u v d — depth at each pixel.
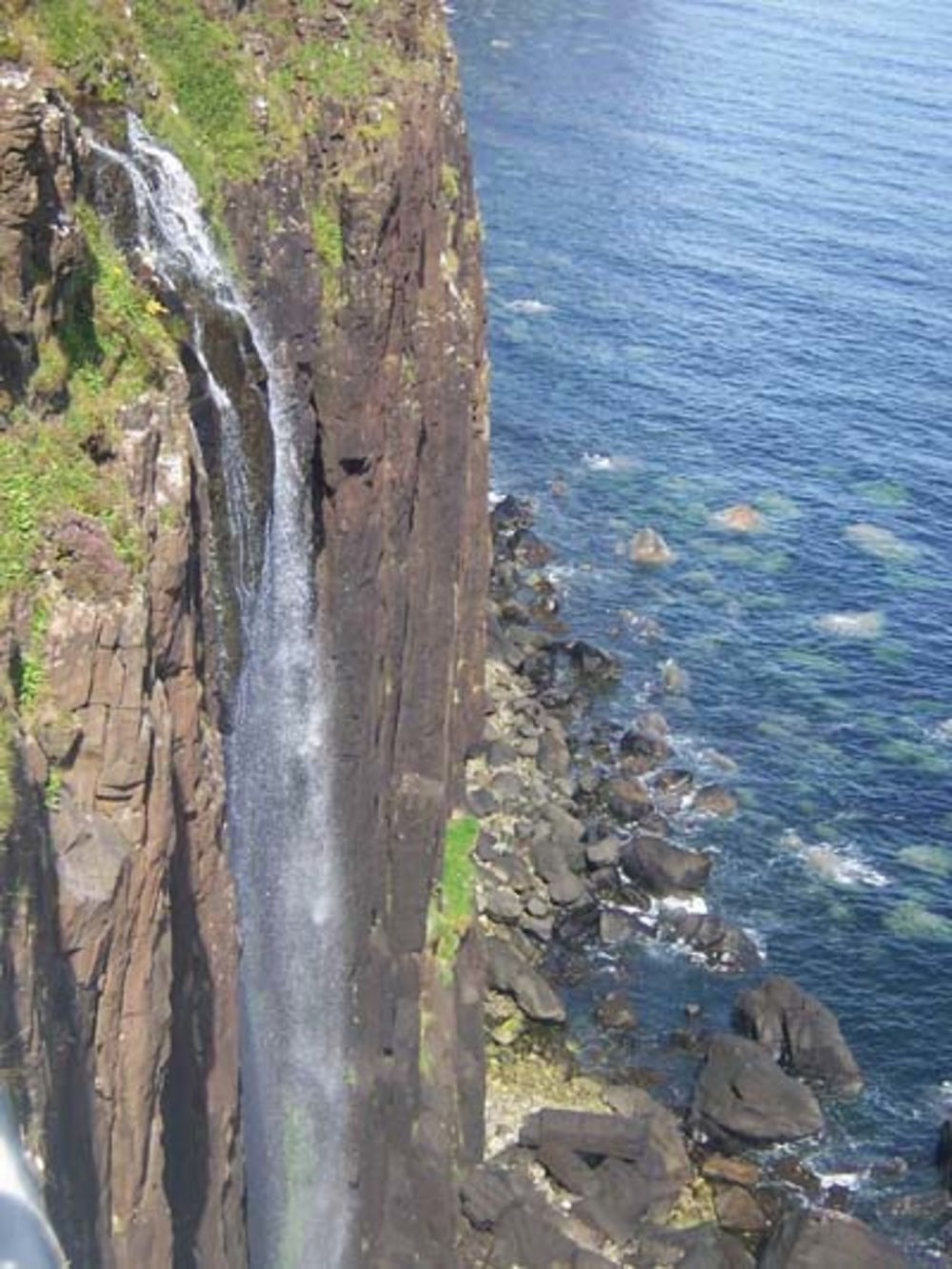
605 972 75.56
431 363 57.28
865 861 84.25
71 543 30.17
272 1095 49.69
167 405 33.88
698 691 96.12
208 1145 36.28
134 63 41.53
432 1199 57.62
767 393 130.00
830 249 155.88
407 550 56.41
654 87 198.62
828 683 97.94
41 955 26.91
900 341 139.88
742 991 75.19
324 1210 52.44
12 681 28.56
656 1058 71.31
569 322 137.75
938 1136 68.56
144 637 30.00
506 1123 66.38
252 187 46.44
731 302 144.00
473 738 73.75
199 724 34.03
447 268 60.16
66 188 32.19
